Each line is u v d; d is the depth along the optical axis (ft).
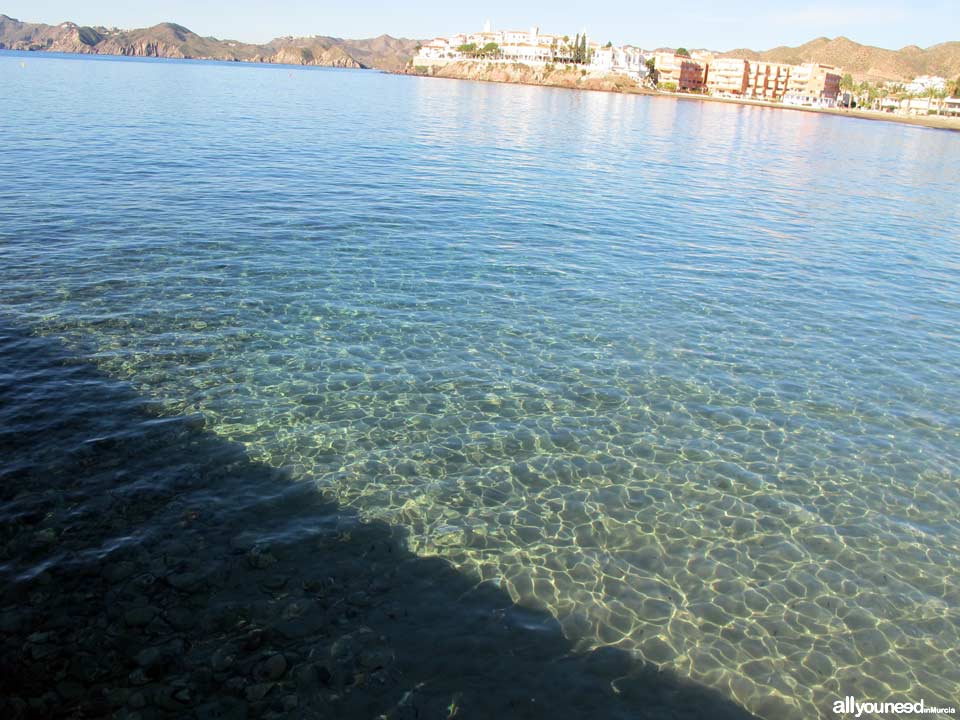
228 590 27.99
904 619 29.30
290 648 25.40
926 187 151.74
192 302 57.52
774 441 42.60
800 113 479.82
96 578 28.02
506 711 23.47
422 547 31.53
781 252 87.15
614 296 66.28
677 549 32.65
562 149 183.42
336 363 48.93
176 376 45.39
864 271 80.43
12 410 39.68
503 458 39.06
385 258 73.46
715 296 68.18
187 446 37.93
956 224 111.14
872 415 46.39
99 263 65.05
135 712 22.40
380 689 23.91
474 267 72.49
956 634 28.63
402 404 44.14
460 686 24.34
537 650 26.21
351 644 25.77
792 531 34.50
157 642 25.23
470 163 145.38
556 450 40.16
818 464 40.42
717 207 114.73
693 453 40.75
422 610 27.78
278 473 36.22
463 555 31.22
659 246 86.48
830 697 25.18
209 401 42.73
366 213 92.73
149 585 27.89
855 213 116.57
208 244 73.82
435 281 67.10
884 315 65.62
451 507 34.55
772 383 50.19
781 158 196.44
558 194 116.98
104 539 30.30
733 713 24.22
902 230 104.42
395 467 37.52
